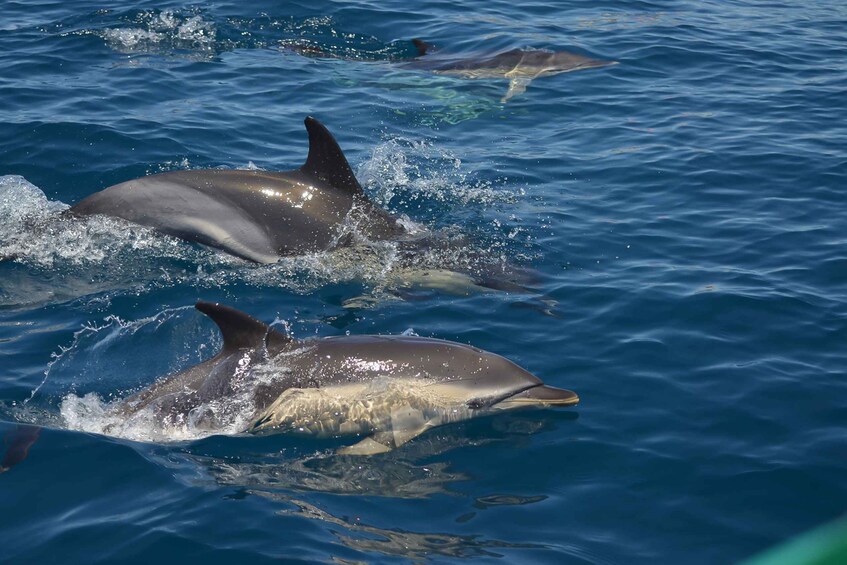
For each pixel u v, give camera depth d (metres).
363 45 18.17
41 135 13.12
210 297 9.57
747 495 6.58
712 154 13.26
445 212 11.62
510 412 7.57
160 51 16.92
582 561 5.88
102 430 7.24
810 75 16.73
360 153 13.41
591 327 8.91
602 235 10.97
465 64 17.17
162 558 5.82
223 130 13.84
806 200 11.80
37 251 10.31
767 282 9.71
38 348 8.48
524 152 13.58
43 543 5.97
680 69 17.08
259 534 6.04
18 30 17.34
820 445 7.11
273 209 10.66
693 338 8.68
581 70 16.95
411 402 7.39
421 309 9.33
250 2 19.23
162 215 10.70
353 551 5.89
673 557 5.97
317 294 9.71
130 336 8.77
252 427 7.26
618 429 7.35
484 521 6.27
